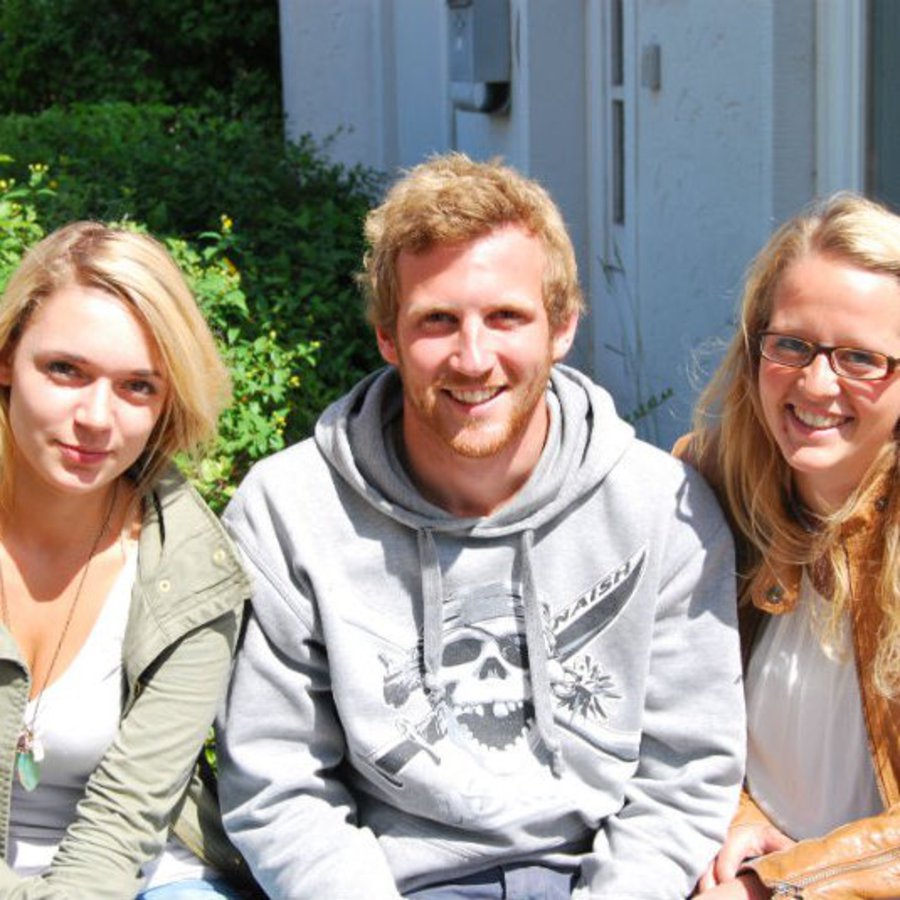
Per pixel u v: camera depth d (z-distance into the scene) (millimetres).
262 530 3016
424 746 2967
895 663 2891
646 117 6262
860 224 2869
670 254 6047
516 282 2895
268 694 3002
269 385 4727
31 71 14070
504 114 7988
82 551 2916
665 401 6133
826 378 2865
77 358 2766
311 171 8422
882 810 3012
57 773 2895
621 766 3039
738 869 2982
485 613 3018
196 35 13781
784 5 4879
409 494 2988
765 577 3020
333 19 10891
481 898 2975
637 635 3014
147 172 7223
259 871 2963
